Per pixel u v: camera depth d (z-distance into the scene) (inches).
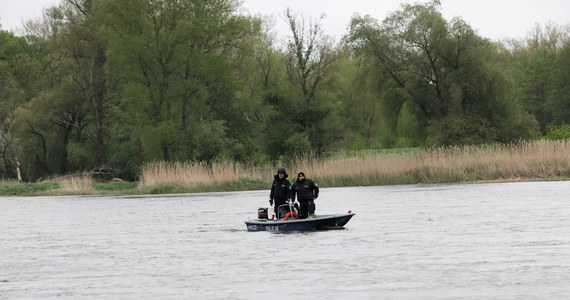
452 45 6638.8
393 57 6929.1
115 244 2114.9
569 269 1418.6
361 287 1323.8
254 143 7504.9
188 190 5324.8
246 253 1792.6
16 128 7775.6
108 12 6732.3
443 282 1343.5
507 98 6619.1
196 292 1334.9
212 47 7111.2
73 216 3339.1
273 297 1268.5
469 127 6417.3
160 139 6565.0
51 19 7647.6
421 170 5113.2
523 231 2006.6
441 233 2042.3
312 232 2196.1
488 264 1507.1
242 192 5088.6
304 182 2319.1
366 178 5172.2
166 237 2236.7
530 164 4790.8
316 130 7431.1
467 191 3912.4
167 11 6752.0
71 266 1704.0
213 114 7549.2
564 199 3056.1
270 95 7445.9
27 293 1386.6
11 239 2365.9
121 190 5802.2
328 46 7470.5
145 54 6707.7
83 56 7682.1
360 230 2202.3
